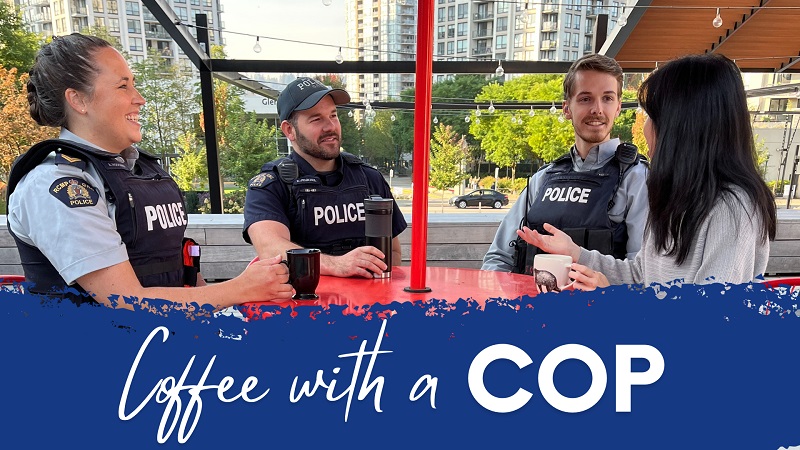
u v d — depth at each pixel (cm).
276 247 166
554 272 117
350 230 192
